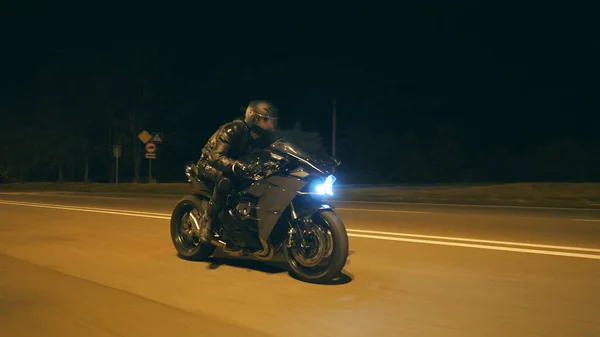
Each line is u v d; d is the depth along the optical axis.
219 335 5.41
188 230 8.93
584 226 12.34
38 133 42.44
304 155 7.08
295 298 6.61
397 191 23.27
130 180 47.59
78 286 7.27
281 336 5.36
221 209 7.86
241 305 6.37
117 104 40.38
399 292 6.83
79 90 40.88
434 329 5.51
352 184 39.91
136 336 5.42
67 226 12.77
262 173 7.36
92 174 50.12
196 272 8.01
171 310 6.21
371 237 10.80
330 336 5.34
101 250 9.73
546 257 8.84
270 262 8.63
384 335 5.36
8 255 9.32
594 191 20.81
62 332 5.56
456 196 21.55
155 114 40.91
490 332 5.42
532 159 45.06
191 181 8.63
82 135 42.72
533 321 5.73
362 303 6.39
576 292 6.80
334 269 7.04
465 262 8.48
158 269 8.22
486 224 12.70
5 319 5.95
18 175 46.91
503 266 8.20
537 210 16.28
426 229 11.91
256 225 7.45
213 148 7.80
